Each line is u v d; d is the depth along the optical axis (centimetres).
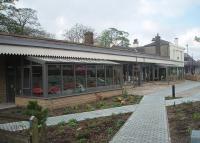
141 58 3978
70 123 1284
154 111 1642
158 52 6062
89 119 1423
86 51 2591
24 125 977
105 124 1273
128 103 2086
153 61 4497
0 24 3962
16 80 2012
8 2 3984
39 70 1856
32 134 739
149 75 4681
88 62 2320
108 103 2111
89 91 2286
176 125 1206
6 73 2050
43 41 2116
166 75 4903
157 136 1035
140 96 2541
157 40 6116
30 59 1880
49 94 1842
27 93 1930
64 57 2236
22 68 1958
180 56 6644
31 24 4894
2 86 2019
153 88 3541
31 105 956
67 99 1983
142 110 1700
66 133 1109
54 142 980
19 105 1927
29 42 1970
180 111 1580
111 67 2662
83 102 2166
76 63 2131
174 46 6247
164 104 1964
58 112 1722
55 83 1905
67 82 2025
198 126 1116
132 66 3950
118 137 1033
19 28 4288
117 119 1400
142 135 1056
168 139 986
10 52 1761
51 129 1191
